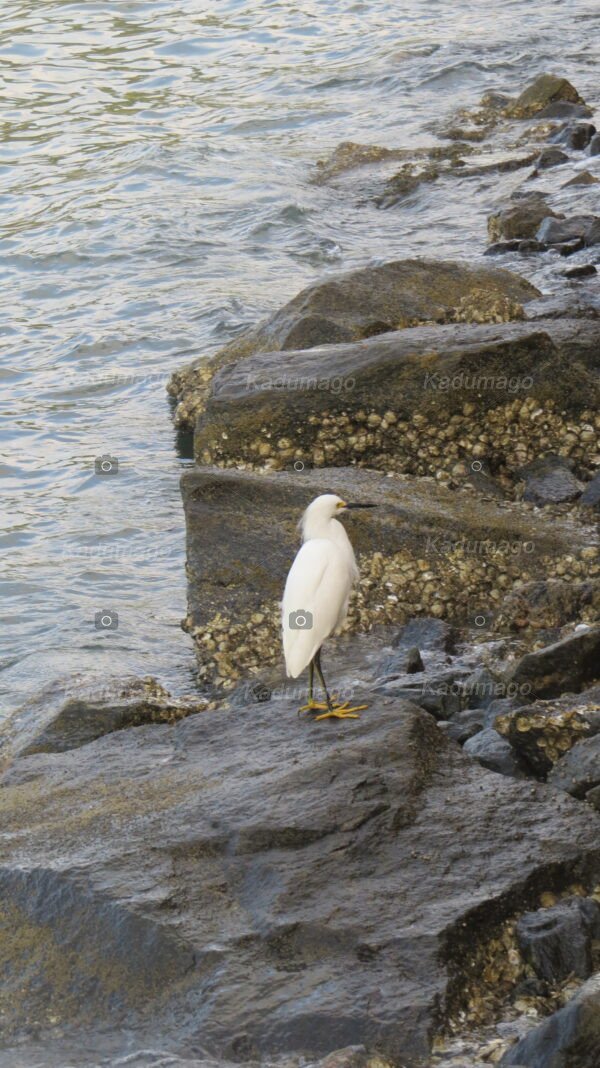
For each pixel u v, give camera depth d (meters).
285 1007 5.66
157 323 18.95
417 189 23.66
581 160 24.17
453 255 20.05
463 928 6.04
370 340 12.83
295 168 25.59
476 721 8.29
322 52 33.88
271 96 30.69
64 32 36.47
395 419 12.04
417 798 6.94
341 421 12.12
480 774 7.26
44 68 33.56
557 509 11.28
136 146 27.53
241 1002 5.71
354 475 11.63
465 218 21.97
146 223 22.89
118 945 6.12
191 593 10.84
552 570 10.63
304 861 6.48
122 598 11.95
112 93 31.66
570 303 14.98
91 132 29.00
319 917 6.09
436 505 11.12
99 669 10.63
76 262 21.72
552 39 33.19
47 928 6.31
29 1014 5.96
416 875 6.38
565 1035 5.19
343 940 5.99
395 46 33.56
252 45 34.94
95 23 37.28
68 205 24.39
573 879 6.48
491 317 14.38
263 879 6.41
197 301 19.55
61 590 12.11
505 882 6.30
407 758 7.22
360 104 29.59
